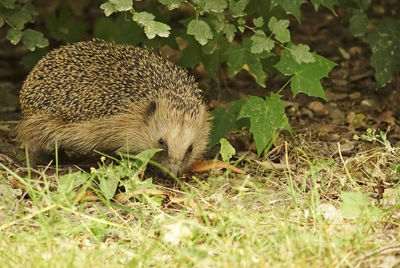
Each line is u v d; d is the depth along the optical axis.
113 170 9.54
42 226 7.67
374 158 10.73
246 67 12.45
